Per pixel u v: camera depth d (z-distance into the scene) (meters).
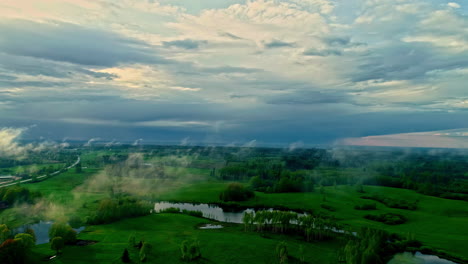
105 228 144.75
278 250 110.38
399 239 135.75
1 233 109.00
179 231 141.38
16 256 93.31
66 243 118.12
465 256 115.44
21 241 96.88
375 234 124.06
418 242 129.50
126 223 154.25
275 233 141.12
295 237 135.75
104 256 106.00
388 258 116.06
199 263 101.50
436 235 140.75
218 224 159.75
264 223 150.75
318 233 136.38
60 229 118.56
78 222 152.75
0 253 90.62
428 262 112.44
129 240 117.50
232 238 129.62
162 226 150.75
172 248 115.25
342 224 158.75
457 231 147.12
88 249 113.19
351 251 103.81
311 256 111.31
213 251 113.12
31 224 154.62
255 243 123.00
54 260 101.38
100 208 160.38
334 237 136.75
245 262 103.81
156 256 107.19
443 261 113.38
